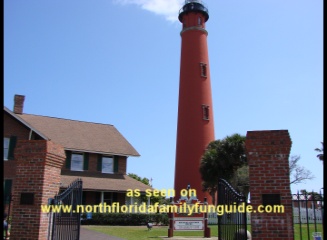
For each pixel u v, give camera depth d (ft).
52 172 31.60
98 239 49.24
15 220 29.43
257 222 25.18
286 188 25.43
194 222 55.88
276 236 24.68
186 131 105.09
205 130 104.78
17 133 76.28
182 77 110.11
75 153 88.48
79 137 92.53
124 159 94.48
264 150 26.35
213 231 66.49
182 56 112.06
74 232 33.68
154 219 83.15
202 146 103.55
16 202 29.86
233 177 91.71
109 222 79.25
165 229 71.31
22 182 30.17
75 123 99.71
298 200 25.32
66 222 32.63
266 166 26.07
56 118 98.58
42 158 30.30
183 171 103.19
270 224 24.97
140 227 76.02
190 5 113.80
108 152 91.15
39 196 29.63
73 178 83.82
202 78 108.47
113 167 92.32
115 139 98.48
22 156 30.71
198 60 109.29
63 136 90.02
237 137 95.55
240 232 26.99
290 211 24.98
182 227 55.52
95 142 93.20
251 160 26.43
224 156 93.35
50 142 31.04
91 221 78.33
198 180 101.55
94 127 101.50
